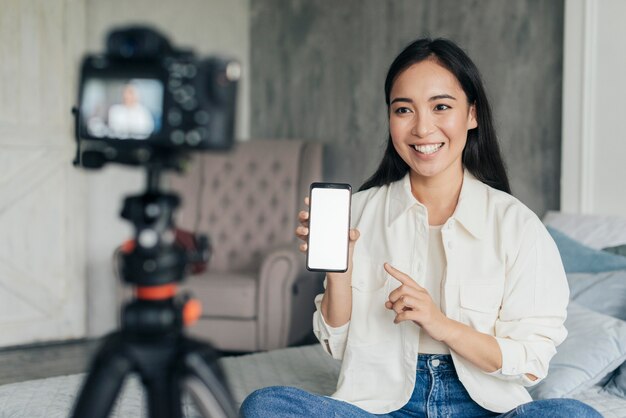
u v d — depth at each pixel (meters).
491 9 3.20
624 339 1.83
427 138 1.47
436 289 1.54
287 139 4.78
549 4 2.89
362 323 1.54
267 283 3.65
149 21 4.63
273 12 4.88
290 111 4.76
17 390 1.96
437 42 1.51
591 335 1.87
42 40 4.13
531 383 1.43
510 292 1.47
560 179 2.86
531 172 3.01
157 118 0.82
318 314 1.58
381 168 1.67
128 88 0.83
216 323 3.69
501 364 1.37
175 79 0.82
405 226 1.56
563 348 1.87
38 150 4.15
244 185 4.40
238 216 4.39
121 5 4.49
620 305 2.02
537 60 2.96
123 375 0.86
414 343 1.46
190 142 0.83
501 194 1.55
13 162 4.09
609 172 2.60
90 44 4.37
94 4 4.38
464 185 1.54
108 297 4.48
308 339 4.11
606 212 2.61
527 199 3.03
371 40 4.03
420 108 1.48
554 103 2.89
